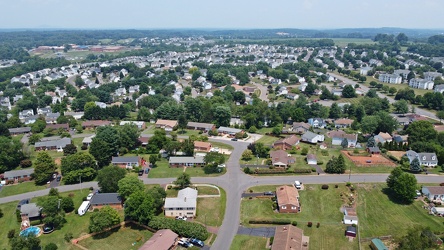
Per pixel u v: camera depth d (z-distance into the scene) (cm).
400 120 17262
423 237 7212
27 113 19612
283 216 8825
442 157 11900
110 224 8181
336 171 11256
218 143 14625
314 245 7650
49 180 11106
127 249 7612
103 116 18575
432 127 13788
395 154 13075
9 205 9588
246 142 14775
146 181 10912
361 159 12362
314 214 8906
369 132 15512
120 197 9344
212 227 8394
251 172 11369
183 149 13025
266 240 7844
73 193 10181
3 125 15700
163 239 7506
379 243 7475
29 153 12812
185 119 16788
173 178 11131
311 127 16500
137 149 13688
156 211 9119
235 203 9506
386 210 9062
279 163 11800
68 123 17350
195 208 8825
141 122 17312
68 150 13238
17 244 7175
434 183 10519
